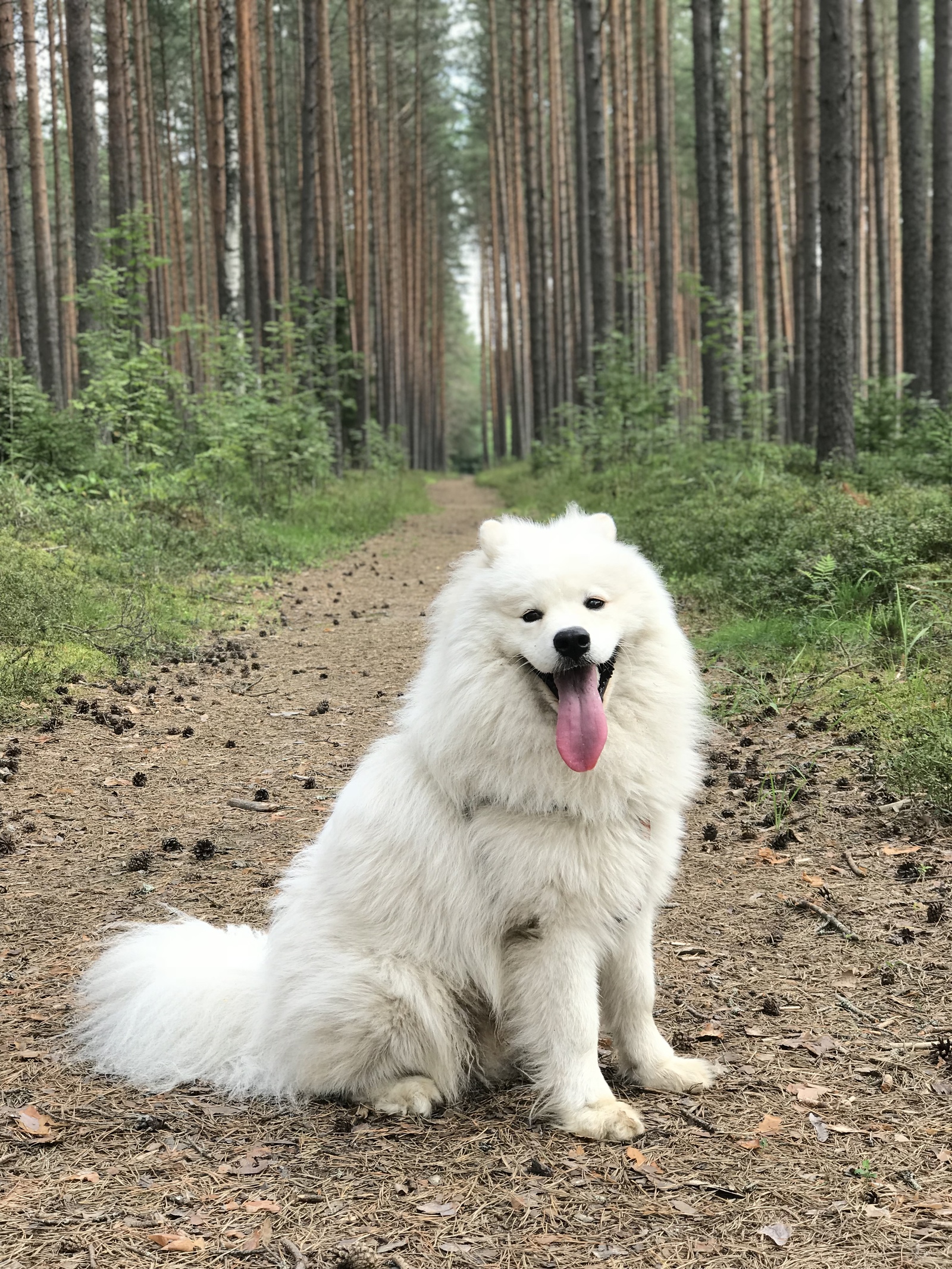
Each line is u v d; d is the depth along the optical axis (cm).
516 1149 171
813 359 1232
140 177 1659
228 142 1092
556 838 174
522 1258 152
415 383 2703
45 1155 168
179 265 2055
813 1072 185
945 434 725
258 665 446
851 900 232
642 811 177
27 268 947
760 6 1476
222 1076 184
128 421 785
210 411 895
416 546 869
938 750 270
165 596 528
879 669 354
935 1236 153
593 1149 171
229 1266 151
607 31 1844
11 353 918
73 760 321
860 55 1786
